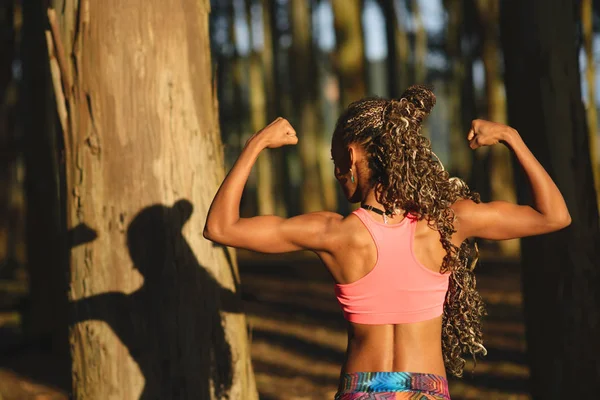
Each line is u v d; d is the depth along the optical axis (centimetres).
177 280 332
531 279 512
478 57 2017
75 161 333
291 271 1547
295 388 704
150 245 330
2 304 1136
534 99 491
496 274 1349
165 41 332
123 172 329
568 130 486
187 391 334
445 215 234
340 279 239
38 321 864
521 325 944
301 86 2153
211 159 345
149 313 330
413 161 233
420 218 236
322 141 2234
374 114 242
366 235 233
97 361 332
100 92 327
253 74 2278
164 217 330
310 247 238
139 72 328
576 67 493
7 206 1819
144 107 329
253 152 241
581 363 495
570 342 496
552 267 498
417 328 234
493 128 240
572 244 491
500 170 1741
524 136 499
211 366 338
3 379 736
